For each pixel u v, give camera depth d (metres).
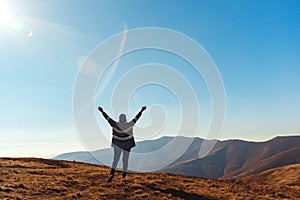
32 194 11.89
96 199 11.65
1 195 11.15
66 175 17.47
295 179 108.56
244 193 16.50
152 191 13.79
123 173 13.87
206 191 15.57
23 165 23.88
